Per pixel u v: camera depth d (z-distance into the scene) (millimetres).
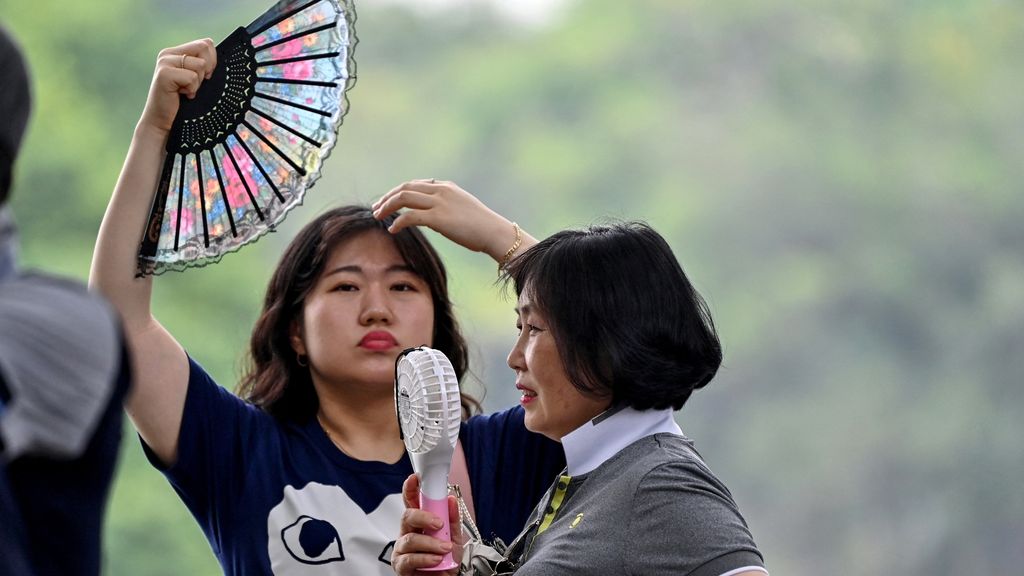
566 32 86312
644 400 7457
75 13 48562
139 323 8070
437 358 7434
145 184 7867
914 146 76125
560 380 7527
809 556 64125
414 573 7258
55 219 43188
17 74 5367
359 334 8500
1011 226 72500
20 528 5199
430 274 8797
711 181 76500
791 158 75938
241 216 8070
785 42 80438
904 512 63594
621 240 7578
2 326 5219
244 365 9164
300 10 8000
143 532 35156
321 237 8688
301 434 8594
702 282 72688
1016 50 80375
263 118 8039
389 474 8516
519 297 7797
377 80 86750
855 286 71438
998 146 76188
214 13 64688
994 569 61281
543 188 79188
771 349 70062
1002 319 67438
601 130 80125
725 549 6953
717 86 81188
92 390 5328
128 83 49750
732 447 67625
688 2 81812
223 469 8336
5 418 5188
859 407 67812
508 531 8641
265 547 8227
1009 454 63062
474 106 83375
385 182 79438
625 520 7105
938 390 67500
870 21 79750
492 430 8891
